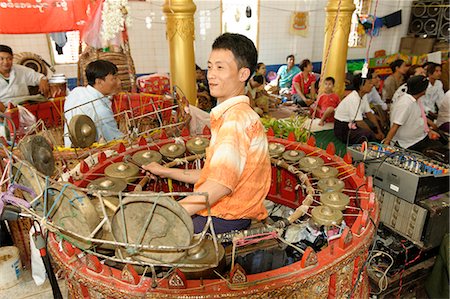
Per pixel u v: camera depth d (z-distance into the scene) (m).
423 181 3.16
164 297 1.57
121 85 5.28
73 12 3.86
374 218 2.07
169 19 4.62
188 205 1.56
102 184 2.38
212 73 1.79
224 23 9.03
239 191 1.92
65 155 3.01
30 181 1.57
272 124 4.39
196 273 1.75
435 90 6.58
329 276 1.76
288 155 2.92
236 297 1.57
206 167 1.94
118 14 3.91
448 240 2.97
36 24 3.74
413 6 11.09
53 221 1.62
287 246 2.13
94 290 1.72
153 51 8.27
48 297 2.92
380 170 3.47
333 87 6.93
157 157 2.88
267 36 9.60
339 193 2.22
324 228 2.12
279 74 9.40
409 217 3.25
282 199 3.35
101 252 1.92
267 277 1.64
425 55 10.34
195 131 4.02
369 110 5.96
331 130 6.71
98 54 5.12
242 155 1.74
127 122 3.71
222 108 1.83
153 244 1.45
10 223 3.12
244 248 2.10
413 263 3.20
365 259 2.05
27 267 3.21
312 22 9.93
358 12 10.58
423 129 4.72
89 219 1.46
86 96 3.64
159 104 4.78
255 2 9.15
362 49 11.05
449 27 10.72
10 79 4.98
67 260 1.78
